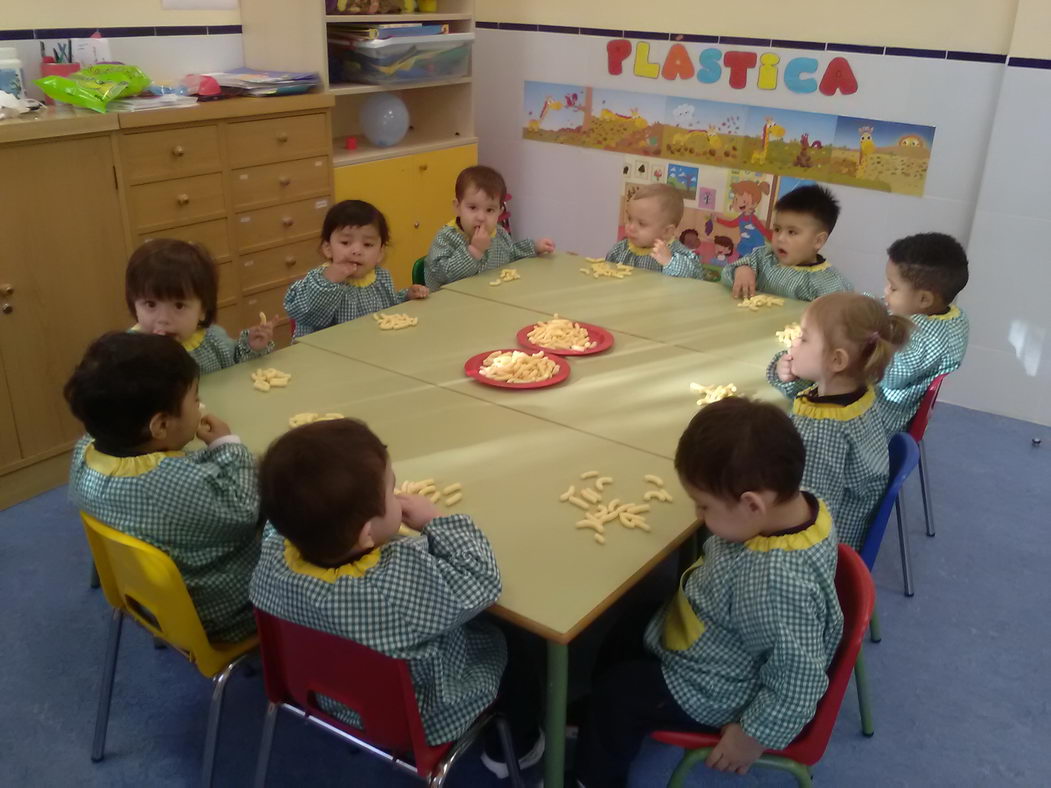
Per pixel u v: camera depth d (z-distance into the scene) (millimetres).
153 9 3371
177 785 1793
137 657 2133
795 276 2734
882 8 3309
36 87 3020
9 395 2682
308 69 3568
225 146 3203
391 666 1226
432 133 4402
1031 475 3035
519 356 2072
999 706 2033
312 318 2670
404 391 1963
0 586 2371
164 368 1479
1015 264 3260
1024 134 3100
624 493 1567
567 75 4164
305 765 1846
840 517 1792
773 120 3682
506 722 1512
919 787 1812
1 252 2572
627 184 4168
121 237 2912
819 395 1779
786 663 1258
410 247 4148
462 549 1284
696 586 1405
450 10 4164
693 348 2223
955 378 3543
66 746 1875
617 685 1482
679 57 3822
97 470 1517
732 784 1806
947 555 2588
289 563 1271
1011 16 3072
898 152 3434
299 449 1163
